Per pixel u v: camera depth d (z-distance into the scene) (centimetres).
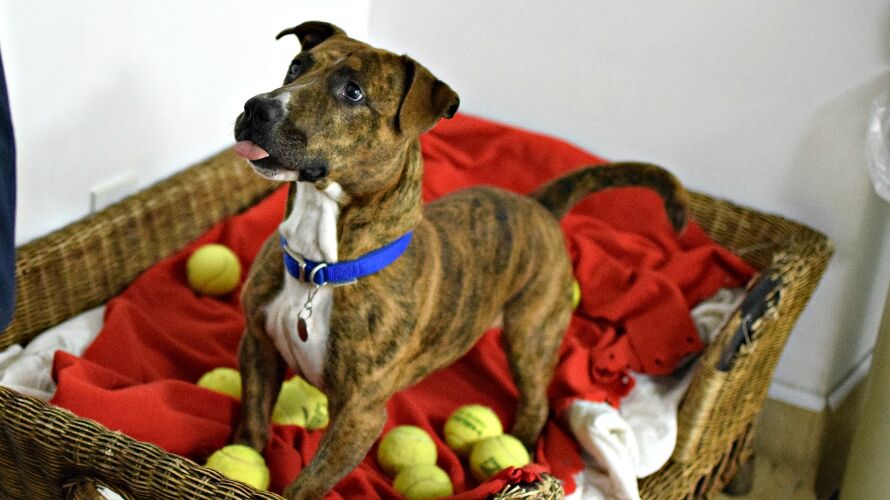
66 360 221
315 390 239
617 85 323
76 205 258
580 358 270
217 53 292
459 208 221
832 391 319
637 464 241
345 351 194
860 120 291
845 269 304
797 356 315
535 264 232
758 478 303
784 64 297
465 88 346
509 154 332
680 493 253
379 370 196
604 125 330
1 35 219
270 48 315
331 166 175
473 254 216
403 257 195
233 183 303
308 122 169
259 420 215
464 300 213
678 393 263
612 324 293
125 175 272
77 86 245
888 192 280
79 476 182
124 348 239
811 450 315
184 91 284
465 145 340
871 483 257
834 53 289
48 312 249
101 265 261
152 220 273
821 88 294
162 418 212
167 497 173
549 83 333
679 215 248
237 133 169
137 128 271
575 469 238
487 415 241
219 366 248
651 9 309
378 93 176
